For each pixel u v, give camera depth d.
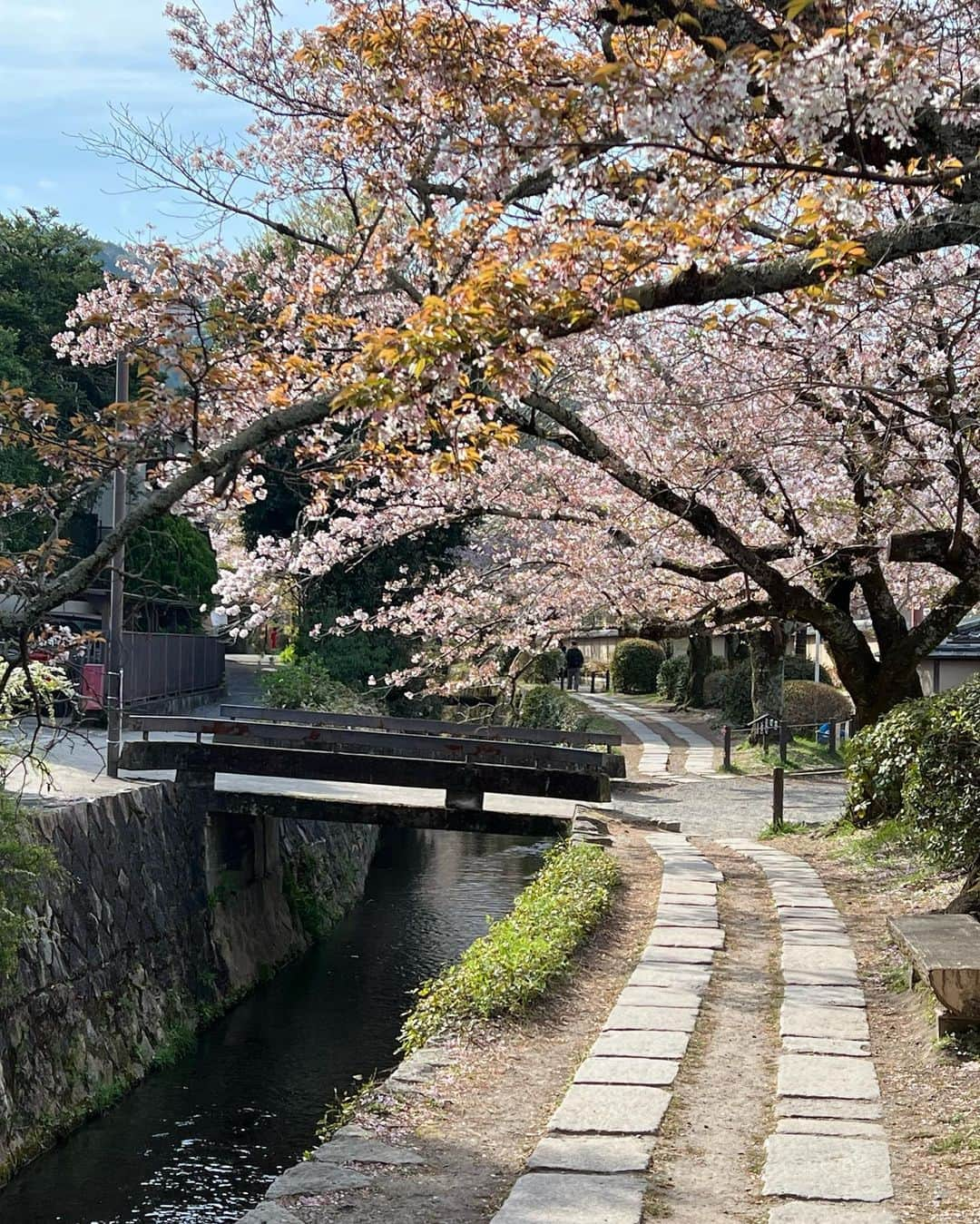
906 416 11.20
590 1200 5.27
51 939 11.23
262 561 16.06
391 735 15.69
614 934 10.84
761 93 5.44
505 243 6.29
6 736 14.84
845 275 5.75
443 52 7.76
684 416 12.04
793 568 14.99
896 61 4.97
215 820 15.80
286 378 7.06
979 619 28.22
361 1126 6.38
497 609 17.14
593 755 15.33
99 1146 10.49
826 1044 7.45
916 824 12.05
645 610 16.42
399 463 6.90
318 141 11.78
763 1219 5.04
